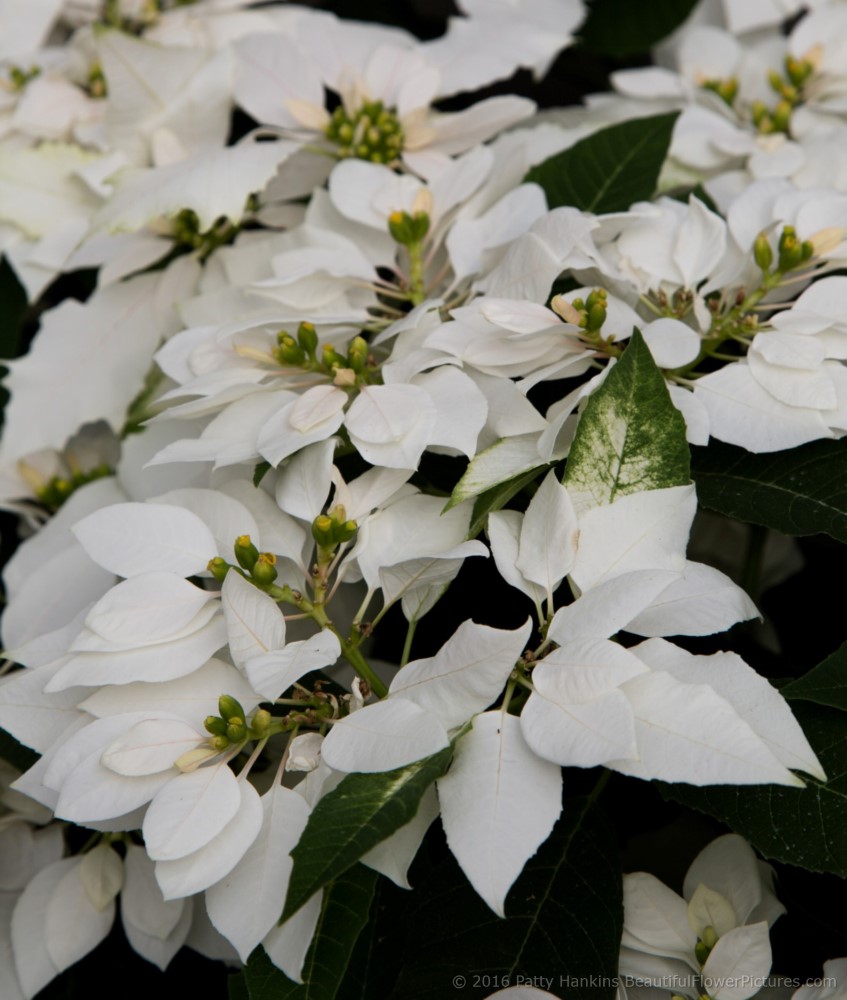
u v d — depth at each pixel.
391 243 1.06
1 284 1.15
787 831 0.88
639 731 0.86
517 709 0.90
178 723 0.89
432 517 0.93
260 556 0.92
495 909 0.83
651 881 0.94
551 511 0.90
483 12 1.18
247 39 1.12
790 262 0.98
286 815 0.88
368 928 0.93
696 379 0.96
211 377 0.97
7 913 1.03
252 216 1.12
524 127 1.16
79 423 1.10
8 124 1.18
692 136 1.12
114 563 0.92
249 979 0.86
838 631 1.05
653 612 0.91
